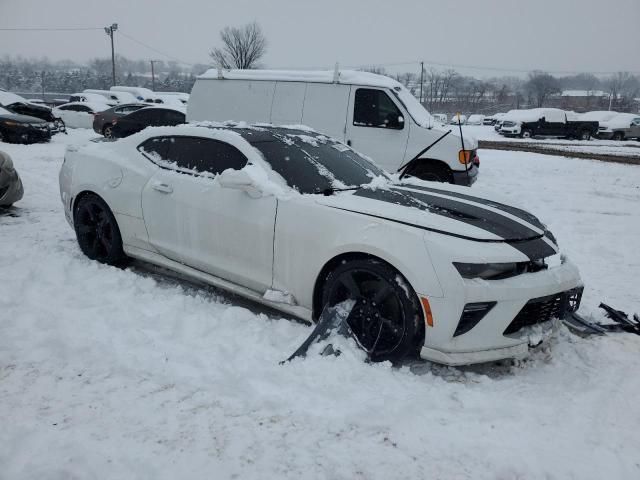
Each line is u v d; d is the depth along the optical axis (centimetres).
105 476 231
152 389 295
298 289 363
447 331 307
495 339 314
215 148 421
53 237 566
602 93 9788
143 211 444
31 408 275
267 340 353
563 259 364
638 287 514
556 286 331
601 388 315
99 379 303
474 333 310
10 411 272
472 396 298
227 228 392
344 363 318
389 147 855
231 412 278
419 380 315
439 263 308
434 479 236
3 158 648
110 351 330
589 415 286
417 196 383
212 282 411
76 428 261
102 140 529
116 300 405
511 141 2788
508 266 319
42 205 725
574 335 388
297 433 263
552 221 782
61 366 314
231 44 4450
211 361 324
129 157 468
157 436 257
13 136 1578
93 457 241
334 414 277
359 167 438
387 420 272
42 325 360
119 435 257
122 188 456
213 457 245
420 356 321
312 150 429
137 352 331
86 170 486
